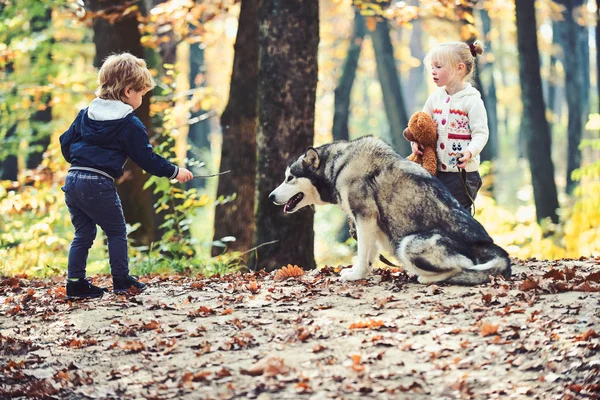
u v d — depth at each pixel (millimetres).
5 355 5805
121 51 13789
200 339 5777
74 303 7074
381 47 24438
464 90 7266
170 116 13906
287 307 6375
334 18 35000
